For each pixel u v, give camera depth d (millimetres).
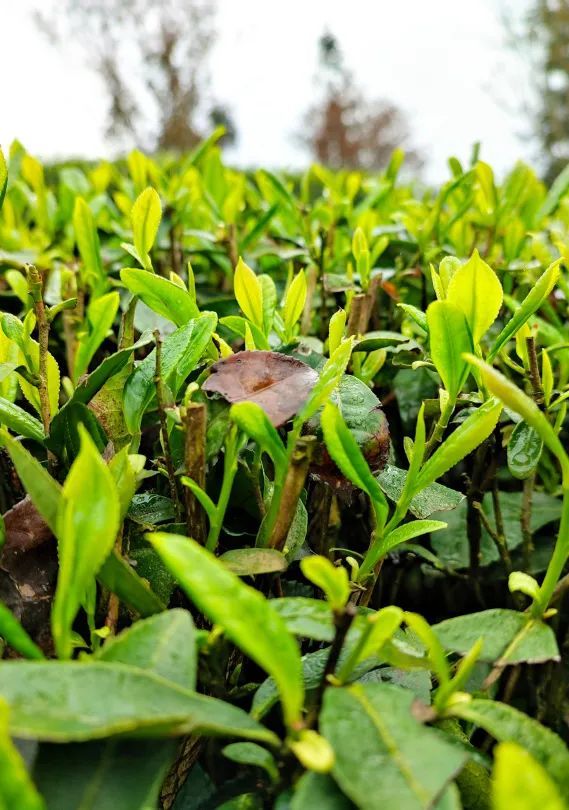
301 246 551
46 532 262
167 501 295
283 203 549
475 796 243
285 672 195
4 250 555
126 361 284
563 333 446
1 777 160
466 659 215
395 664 225
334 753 192
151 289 298
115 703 187
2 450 328
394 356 383
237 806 232
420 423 263
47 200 596
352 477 250
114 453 289
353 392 290
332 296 505
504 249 543
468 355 226
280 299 534
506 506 421
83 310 472
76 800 189
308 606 228
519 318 287
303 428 277
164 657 205
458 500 296
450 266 331
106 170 698
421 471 266
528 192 603
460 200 569
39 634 253
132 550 272
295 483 247
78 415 278
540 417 227
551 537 417
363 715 202
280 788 211
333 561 340
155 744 197
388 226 577
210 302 457
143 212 317
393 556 373
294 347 333
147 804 188
